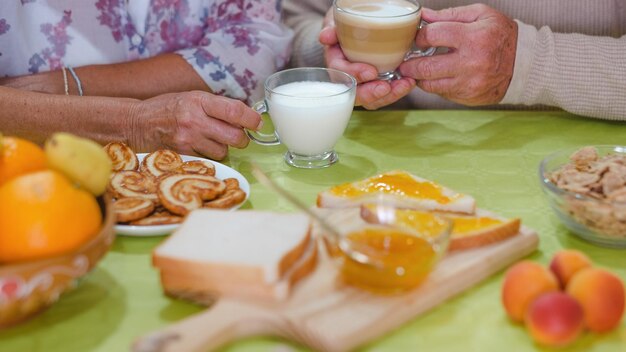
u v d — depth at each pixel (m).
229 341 0.88
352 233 0.97
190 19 1.76
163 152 1.29
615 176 1.10
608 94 1.50
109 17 1.71
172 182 1.17
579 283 0.88
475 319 0.93
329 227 0.93
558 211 1.10
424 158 1.40
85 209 0.90
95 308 0.95
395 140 1.48
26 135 1.40
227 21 1.80
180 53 1.73
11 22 1.63
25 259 0.86
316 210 1.13
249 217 1.03
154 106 1.38
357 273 0.92
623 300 0.88
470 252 1.02
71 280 0.88
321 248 1.02
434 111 1.63
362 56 1.44
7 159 0.94
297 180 1.31
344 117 1.36
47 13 1.65
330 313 0.89
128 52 1.76
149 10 1.72
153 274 1.02
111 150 1.27
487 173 1.34
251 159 1.39
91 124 1.39
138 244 1.09
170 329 0.85
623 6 1.75
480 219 1.08
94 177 0.95
